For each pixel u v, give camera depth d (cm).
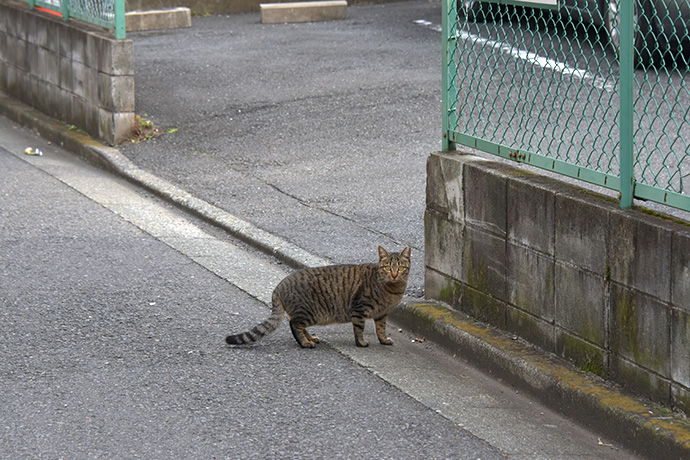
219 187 1040
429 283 689
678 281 476
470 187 625
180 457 486
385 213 927
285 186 1030
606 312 527
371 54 1616
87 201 1015
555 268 561
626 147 512
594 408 515
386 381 588
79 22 1293
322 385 580
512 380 578
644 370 507
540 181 576
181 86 1446
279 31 1892
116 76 1187
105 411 539
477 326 628
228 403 552
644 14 516
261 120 1274
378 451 494
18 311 699
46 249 848
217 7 2189
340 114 1277
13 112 1426
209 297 741
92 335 657
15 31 1438
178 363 611
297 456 488
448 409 549
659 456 476
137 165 1134
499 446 503
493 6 632
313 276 646
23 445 498
